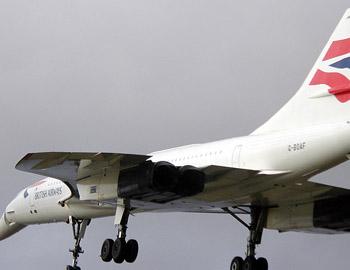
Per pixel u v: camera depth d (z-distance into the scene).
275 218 40.25
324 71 34.31
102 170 35.69
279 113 35.31
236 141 36.31
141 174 34.41
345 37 34.16
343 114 33.41
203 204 37.69
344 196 37.84
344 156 32.69
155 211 40.34
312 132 33.38
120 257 38.00
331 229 39.53
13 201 46.75
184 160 38.12
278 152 34.09
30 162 34.28
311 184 36.12
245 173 34.06
